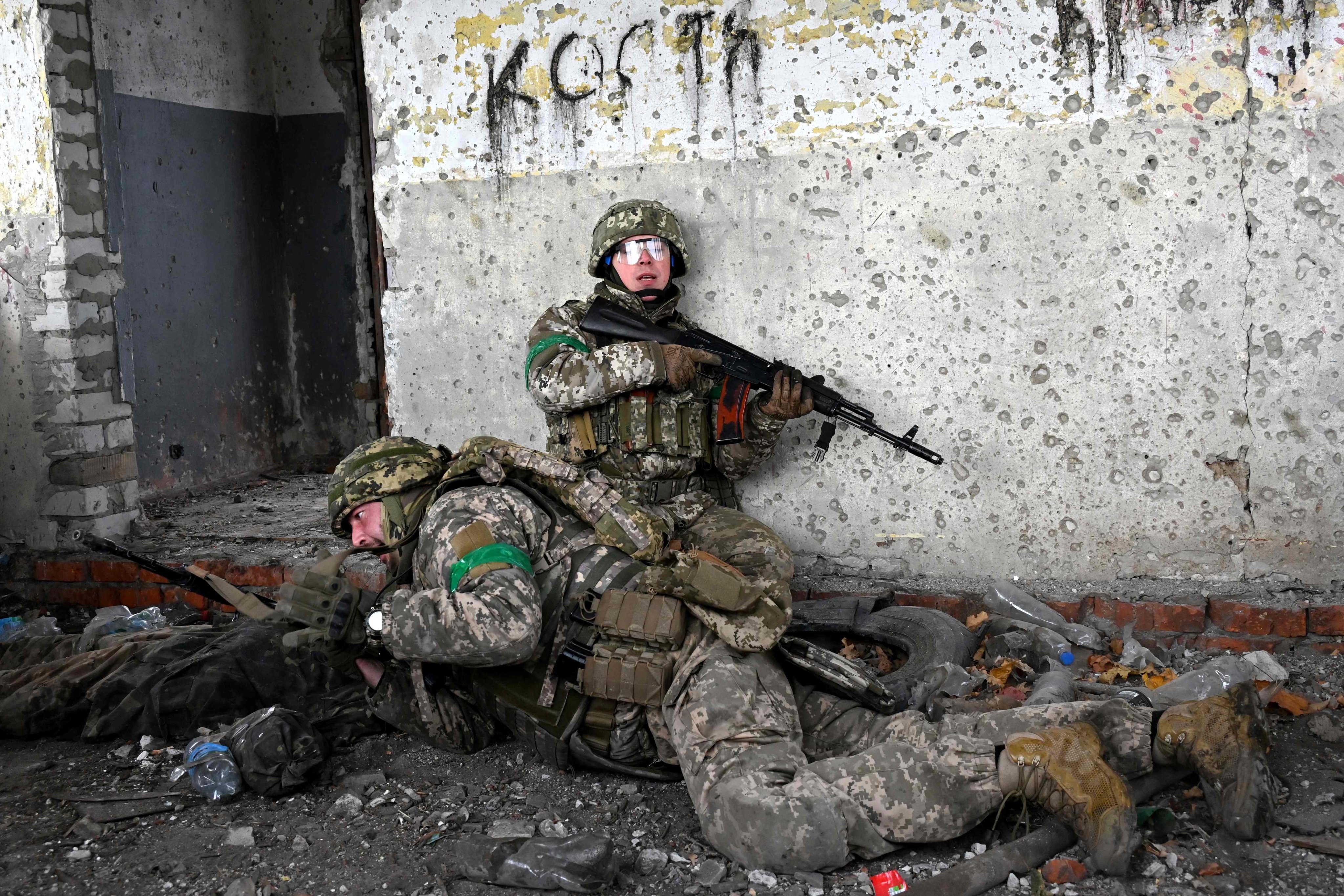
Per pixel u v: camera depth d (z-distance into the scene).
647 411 3.44
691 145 3.84
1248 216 3.43
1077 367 3.63
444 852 2.52
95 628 3.92
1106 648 3.46
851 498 3.89
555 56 3.92
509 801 2.77
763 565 3.28
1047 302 3.62
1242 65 3.36
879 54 3.64
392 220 4.18
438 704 2.94
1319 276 3.40
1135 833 2.23
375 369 7.09
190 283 6.25
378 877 2.42
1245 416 3.52
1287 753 2.81
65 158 4.54
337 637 2.75
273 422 7.04
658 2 3.79
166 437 6.07
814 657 2.74
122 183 5.68
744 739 2.46
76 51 4.59
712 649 2.64
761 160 3.79
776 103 3.75
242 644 3.31
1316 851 2.34
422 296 4.19
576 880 2.30
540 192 4.01
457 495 2.87
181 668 3.24
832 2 3.66
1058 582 3.73
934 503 3.81
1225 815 2.33
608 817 2.67
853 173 3.72
